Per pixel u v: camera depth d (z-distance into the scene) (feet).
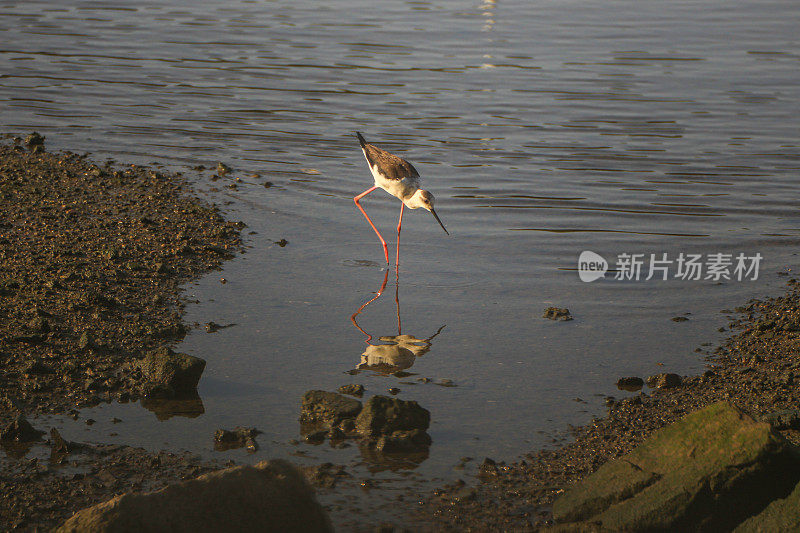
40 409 30.66
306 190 58.75
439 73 90.33
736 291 43.37
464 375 34.27
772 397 31.94
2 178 56.85
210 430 29.86
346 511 25.36
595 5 131.54
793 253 48.29
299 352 35.91
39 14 118.52
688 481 23.89
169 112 76.43
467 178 61.00
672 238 50.62
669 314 40.70
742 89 83.97
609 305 41.70
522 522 25.03
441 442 29.40
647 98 81.25
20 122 72.18
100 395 31.91
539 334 38.32
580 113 76.74
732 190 58.54
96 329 36.60
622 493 24.62
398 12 123.34
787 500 23.03
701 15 123.24
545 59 96.58
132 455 28.02
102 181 57.62
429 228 52.42
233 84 85.71
